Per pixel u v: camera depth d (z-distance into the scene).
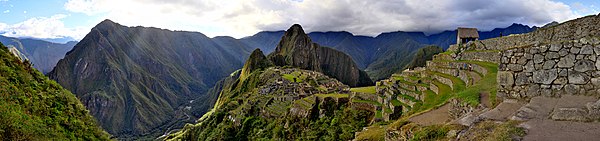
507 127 8.36
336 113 38.28
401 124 13.75
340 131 33.34
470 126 9.59
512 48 11.02
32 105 14.98
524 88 10.56
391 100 30.06
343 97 40.91
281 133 46.34
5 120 11.45
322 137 35.41
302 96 55.12
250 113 65.69
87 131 17.12
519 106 10.12
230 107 87.69
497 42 33.59
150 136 189.50
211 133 76.00
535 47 10.43
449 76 29.06
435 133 10.23
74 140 14.84
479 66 26.97
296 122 44.28
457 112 15.69
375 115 30.50
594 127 7.71
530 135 7.74
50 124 14.51
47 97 17.28
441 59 41.78
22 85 16.53
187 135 100.00
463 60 35.12
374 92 38.91
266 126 54.81
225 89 196.25
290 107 50.19
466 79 24.77
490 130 8.77
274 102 63.47
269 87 89.25
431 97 24.66
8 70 16.64
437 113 17.11
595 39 9.48
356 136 19.64
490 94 15.32
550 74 10.05
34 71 20.34
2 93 13.67
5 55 18.45
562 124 8.14
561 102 9.37
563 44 9.93
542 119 8.59
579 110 8.43
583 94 9.41
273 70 129.00
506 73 11.08
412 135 11.28
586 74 9.49
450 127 10.04
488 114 10.06
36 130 12.55
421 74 37.41
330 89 64.81
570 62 9.76
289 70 134.12
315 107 42.78
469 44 39.91
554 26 24.36
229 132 65.06
